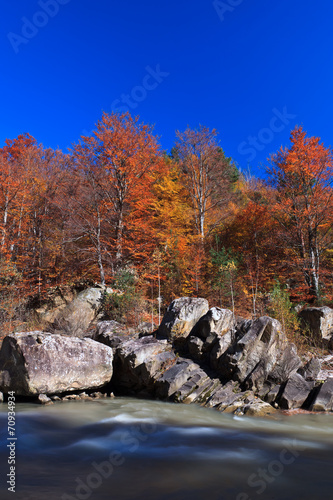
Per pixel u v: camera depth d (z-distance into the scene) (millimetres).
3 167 22375
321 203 20203
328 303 17500
